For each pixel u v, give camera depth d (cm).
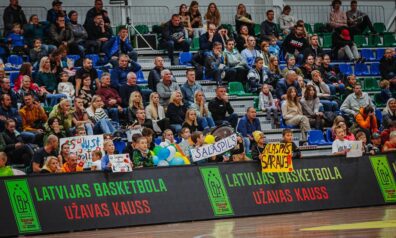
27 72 1955
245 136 1945
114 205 1498
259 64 2269
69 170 1562
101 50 2277
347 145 1788
